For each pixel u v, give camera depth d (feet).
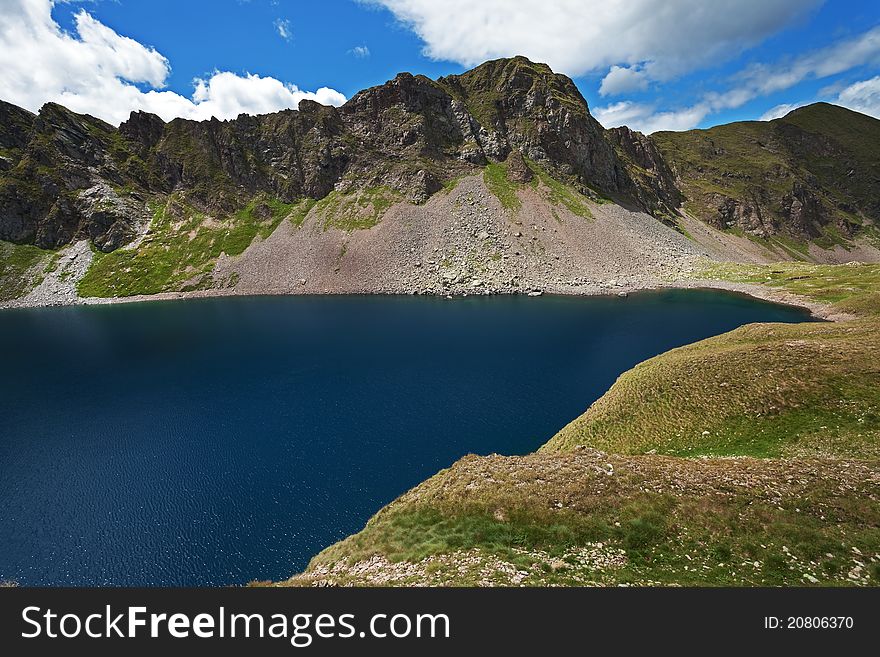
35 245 603.67
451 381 220.64
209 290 543.39
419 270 532.73
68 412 197.67
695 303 399.03
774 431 107.96
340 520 117.70
